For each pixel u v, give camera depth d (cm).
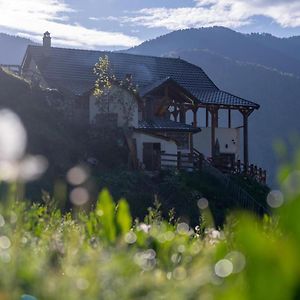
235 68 15700
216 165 3903
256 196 3441
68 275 157
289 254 99
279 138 108
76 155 2958
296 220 102
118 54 4788
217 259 159
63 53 4469
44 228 279
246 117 4331
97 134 3241
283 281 97
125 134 3366
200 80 4825
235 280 112
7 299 142
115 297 146
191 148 3847
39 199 2070
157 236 261
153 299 143
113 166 3111
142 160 3469
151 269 185
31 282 155
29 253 201
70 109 3366
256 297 99
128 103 3544
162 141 3547
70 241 230
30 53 4453
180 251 229
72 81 4238
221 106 4300
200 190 3019
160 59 4931
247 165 4112
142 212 2475
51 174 2559
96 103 3531
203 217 307
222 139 4300
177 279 158
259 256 100
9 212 239
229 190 3153
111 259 182
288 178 104
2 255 178
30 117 2978
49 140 2875
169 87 4031
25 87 3142
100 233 260
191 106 4212
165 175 3094
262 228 147
